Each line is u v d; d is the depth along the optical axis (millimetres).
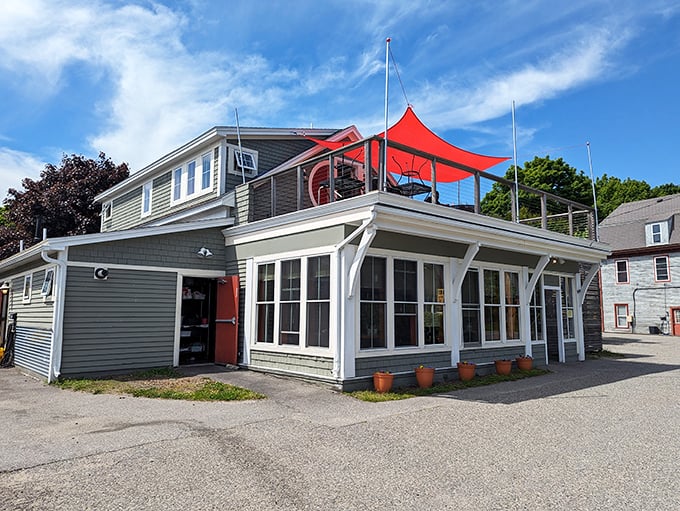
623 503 3713
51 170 26422
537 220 16000
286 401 7355
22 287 11930
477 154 12227
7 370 11289
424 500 3758
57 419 6230
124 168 26328
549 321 13594
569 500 3770
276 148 14172
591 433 5711
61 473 4250
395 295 9000
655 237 28609
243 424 6004
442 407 7113
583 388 8867
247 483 4059
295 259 9195
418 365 9180
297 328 9016
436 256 9734
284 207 12375
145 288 9883
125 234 9555
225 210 11586
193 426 5875
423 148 12086
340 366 8016
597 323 16344
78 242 9000
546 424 6125
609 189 46281
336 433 5625
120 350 9477
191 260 10586
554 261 12602
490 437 5516
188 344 12109
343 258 8172
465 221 9117
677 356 14984
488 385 9172
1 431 5641
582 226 14961
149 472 4285
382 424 6062
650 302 28438
